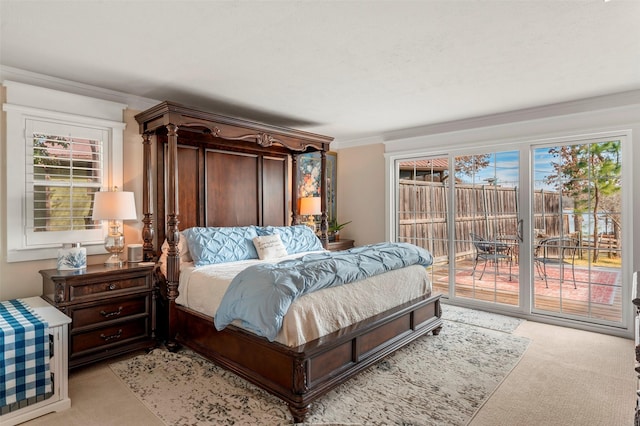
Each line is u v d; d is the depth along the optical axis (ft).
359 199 19.34
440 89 11.43
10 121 9.74
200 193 13.71
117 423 6.97
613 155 12.24
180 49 8.48
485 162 15.02
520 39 8.01
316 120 15.44
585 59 9.09
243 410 7.41
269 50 8.54
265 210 16.20
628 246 11.84
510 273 14.39
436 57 8.98
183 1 6.47
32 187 10.12
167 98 12.30
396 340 9.95
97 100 11.25
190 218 13.42
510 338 11.68
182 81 10.62
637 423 4.71
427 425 6.89
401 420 7.05
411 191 17.52
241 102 12.78
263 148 16.07
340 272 8.87
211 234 12.01
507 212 14.43
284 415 7.23
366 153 19.01
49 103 10.36
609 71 9.91
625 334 11.80
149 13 6.87
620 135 12.05
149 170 12.09
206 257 11.25
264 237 13.09
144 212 12.03
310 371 7.30
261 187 15.99
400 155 17.51
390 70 9.84
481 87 11.25
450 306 15.80
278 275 8.02
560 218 13.35
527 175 13.88
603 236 12.46
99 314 9.47
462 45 8.30
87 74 10.07
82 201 11.06
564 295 13.24
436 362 9.77
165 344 10.77
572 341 11.43
